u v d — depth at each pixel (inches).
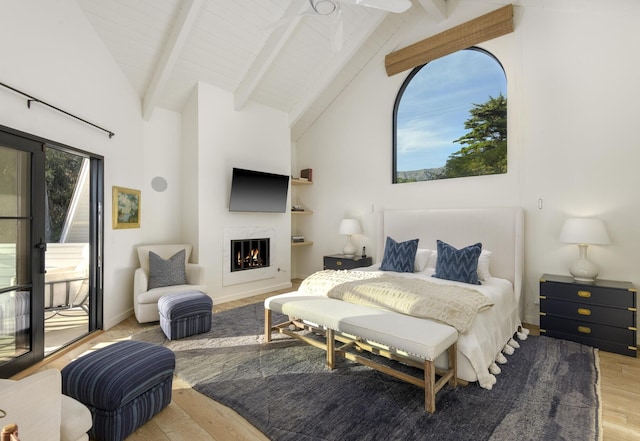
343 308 105.0
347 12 170.9
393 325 88.0
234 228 189.0
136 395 70.4
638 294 120.9
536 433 69.4
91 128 130.3
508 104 151.4
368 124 205.2
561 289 123.5
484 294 113.2
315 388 88.7
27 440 41.7
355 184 211.6
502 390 86.9
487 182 158.1
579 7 133.7
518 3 148.3
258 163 201.3
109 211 142.2
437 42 170.4
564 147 136.9
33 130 101.5
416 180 186.2
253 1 148.2
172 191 181.9
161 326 132.2
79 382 68.1
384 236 192.4
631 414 77.1
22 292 99.3
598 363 104.1
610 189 127.0
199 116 173.3
